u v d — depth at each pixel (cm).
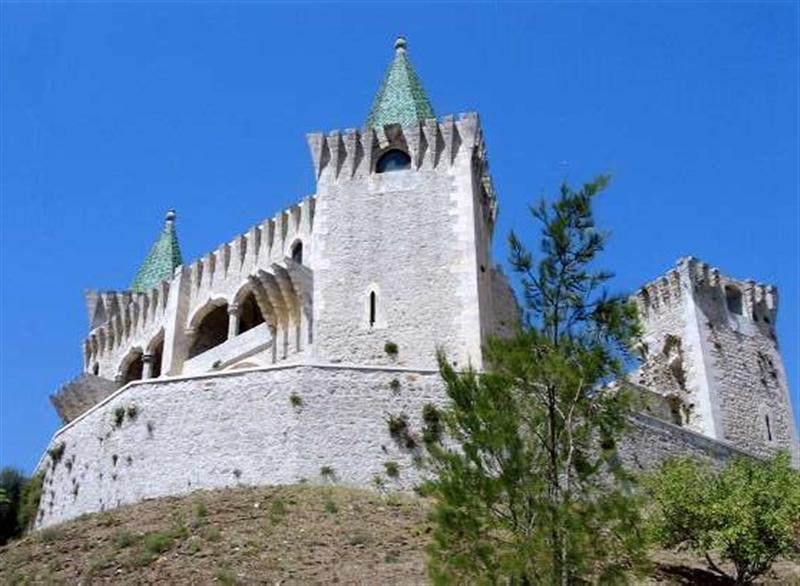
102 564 3106
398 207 4834
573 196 2516
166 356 5812
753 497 3259
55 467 4394
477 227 4784
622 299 2464
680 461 3694
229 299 5753
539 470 2289
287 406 3869
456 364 4416
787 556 3434
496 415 2309
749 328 5959
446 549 2205
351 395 3888
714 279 5941
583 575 2200
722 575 3297
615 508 2272
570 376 2328
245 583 2836
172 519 3466
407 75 5484
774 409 5788
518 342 2397
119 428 4100
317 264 4781
